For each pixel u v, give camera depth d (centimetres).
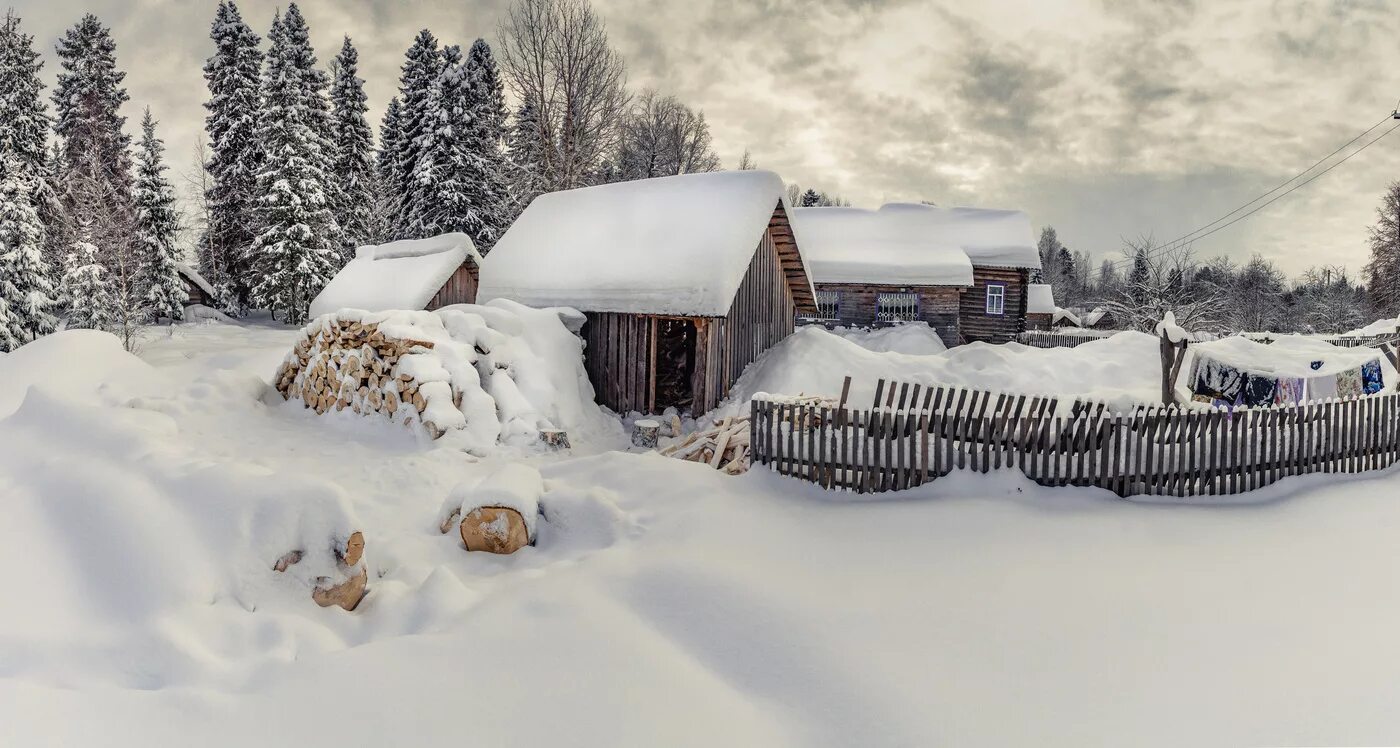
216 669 390
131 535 470
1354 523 692
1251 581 544
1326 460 870
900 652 432
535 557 616
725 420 1070
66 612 424
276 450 1000
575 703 371
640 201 1617
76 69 4525
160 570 443
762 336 1591
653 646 437
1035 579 544
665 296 1330
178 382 1368
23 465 672
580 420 1257
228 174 4166
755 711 382
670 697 382
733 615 476
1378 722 352
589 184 3725
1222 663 417
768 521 680
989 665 418
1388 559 593
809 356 1452
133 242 3584
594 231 1603
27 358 1295
